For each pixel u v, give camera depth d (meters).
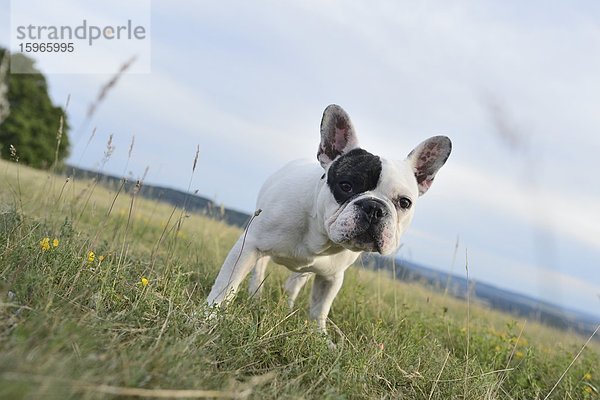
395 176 0.80
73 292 0.63
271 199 0.84
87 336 0.50
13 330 0.48
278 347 0.70
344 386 0.64
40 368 0.40
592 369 0.99
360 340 0.85
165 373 0.49
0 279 0.59
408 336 0.92
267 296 0.94
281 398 0.54
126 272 0.76
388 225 0.74
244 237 0.83
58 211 0.99
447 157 0.90
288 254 0.85
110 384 0.44
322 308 0.94
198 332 0.60
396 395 0.69
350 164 0.79
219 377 0.55
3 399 0.35
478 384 0.77
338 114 0.86
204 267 1.07
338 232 0.74
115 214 1.32
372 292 1.29
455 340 1.04
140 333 0.59
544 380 0.93
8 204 0.97
